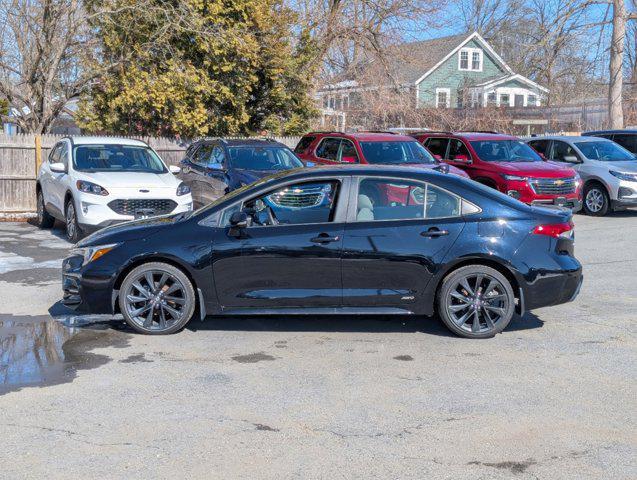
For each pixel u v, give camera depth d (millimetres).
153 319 7293
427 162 14969
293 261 7066
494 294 7125
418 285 7098
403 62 30219
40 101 19406
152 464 4391
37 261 11148
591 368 6230
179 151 19562
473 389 5715
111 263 7168
